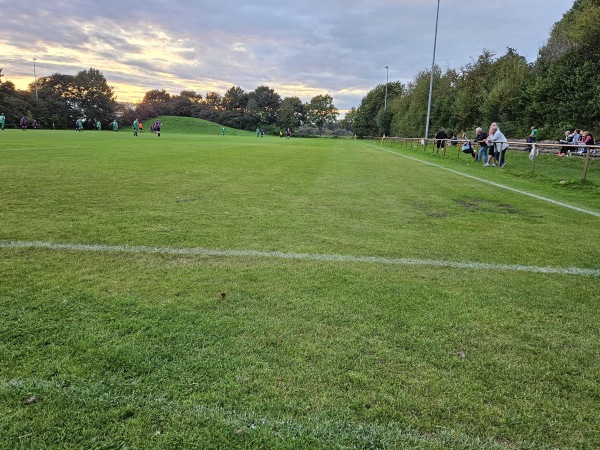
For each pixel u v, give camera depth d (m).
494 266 3.69
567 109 23.66
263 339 2.28
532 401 1.84
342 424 1.67
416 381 1.95
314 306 2.72
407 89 60.16
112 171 9.75
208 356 2.10
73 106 84.50
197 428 1.62
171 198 6.52
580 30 23.31
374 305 2.77
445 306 2.79
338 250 4.02
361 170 12.33
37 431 1.58
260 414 1.71
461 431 1.65
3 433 1.56
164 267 3.40
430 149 27.41
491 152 14.44
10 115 65.19
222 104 138.00
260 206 6.12
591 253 4.18
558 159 16.62
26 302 2.66
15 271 3.20
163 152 16.84
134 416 1.68
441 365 2.09
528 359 2.18
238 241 4.23
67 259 3.52
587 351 2.28
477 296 2.99
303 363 2.06
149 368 1.99
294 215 5.59
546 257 4.01
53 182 7.80
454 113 37.56
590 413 1.78
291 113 112.94
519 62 31.08
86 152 15.61
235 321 2.48
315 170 11.77
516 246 4.38
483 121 33.56
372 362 2.10
